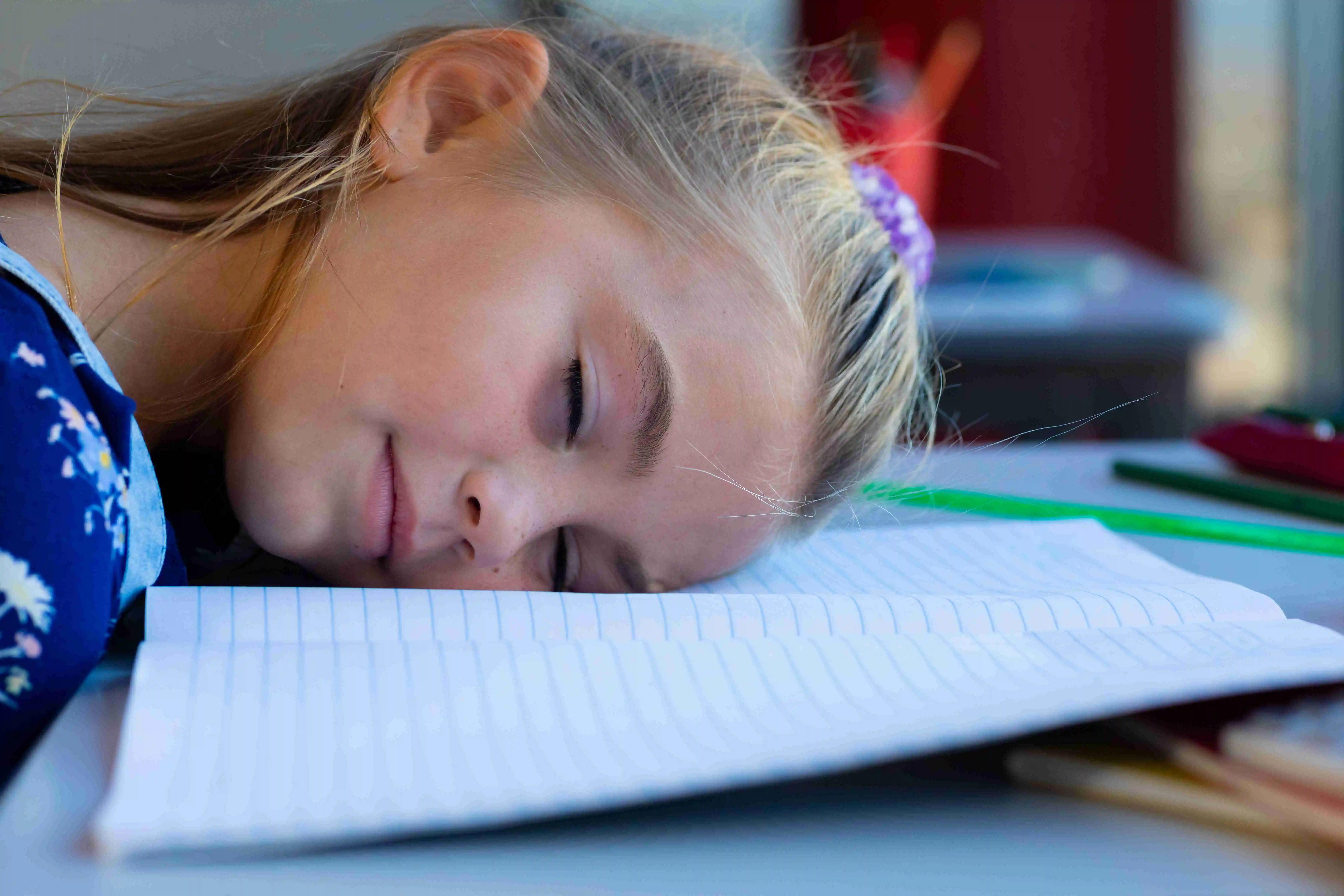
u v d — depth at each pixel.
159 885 0.41
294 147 0.66
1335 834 0.43
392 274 0.60
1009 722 0.45
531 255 0.60
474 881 0.42
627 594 0.54
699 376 0.60
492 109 0.65
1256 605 0.55
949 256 1.47
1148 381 1.09
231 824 0.42
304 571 0.64
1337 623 0.57
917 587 0.60
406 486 0.58
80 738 0.46
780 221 0.64
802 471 0.64
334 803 0.42
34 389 0.50
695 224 0.62
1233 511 0.72
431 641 0.51
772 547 0.64
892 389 0.67
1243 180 2.11
